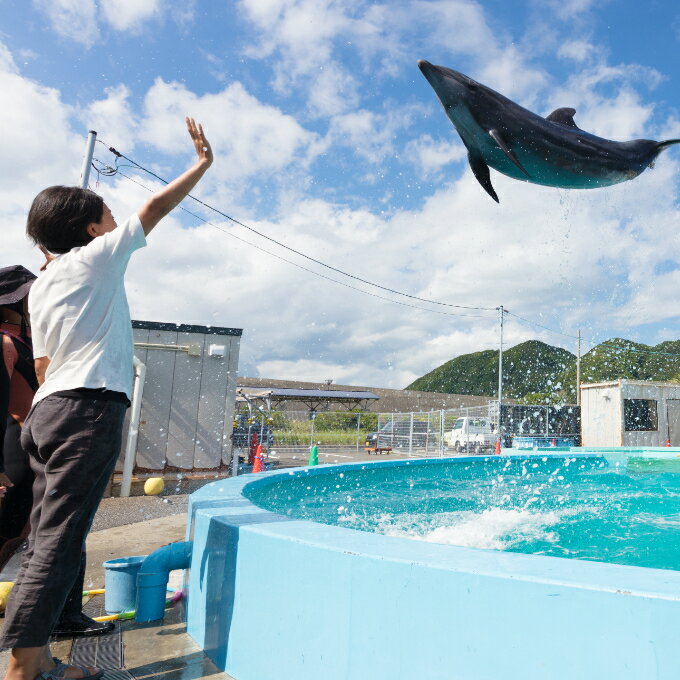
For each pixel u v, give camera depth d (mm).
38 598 1444
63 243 1796
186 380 8117
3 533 2094
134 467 7695
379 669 1403
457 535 3359
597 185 4039
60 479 1521
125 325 1769
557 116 4023
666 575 1252
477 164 3926
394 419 20094
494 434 16625
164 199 1719
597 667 1124
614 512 4352
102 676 1777
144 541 3996
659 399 16969
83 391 1584
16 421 2135
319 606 1552
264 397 15961
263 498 3623
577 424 18203
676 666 1041
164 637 2158
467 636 1284
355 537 1689
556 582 1195
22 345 2127
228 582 1900
